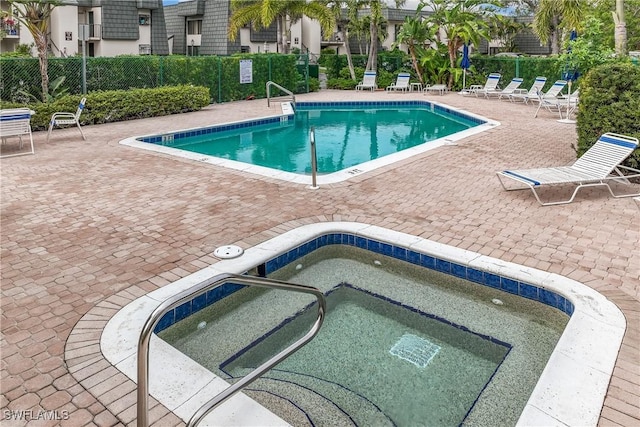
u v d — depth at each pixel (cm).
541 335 396
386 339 395
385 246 511
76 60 1386
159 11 2952
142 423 230
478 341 391
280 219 573
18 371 301
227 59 1827
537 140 1073
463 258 460
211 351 380
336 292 475
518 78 2091
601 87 721
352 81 2431
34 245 498
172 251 483
